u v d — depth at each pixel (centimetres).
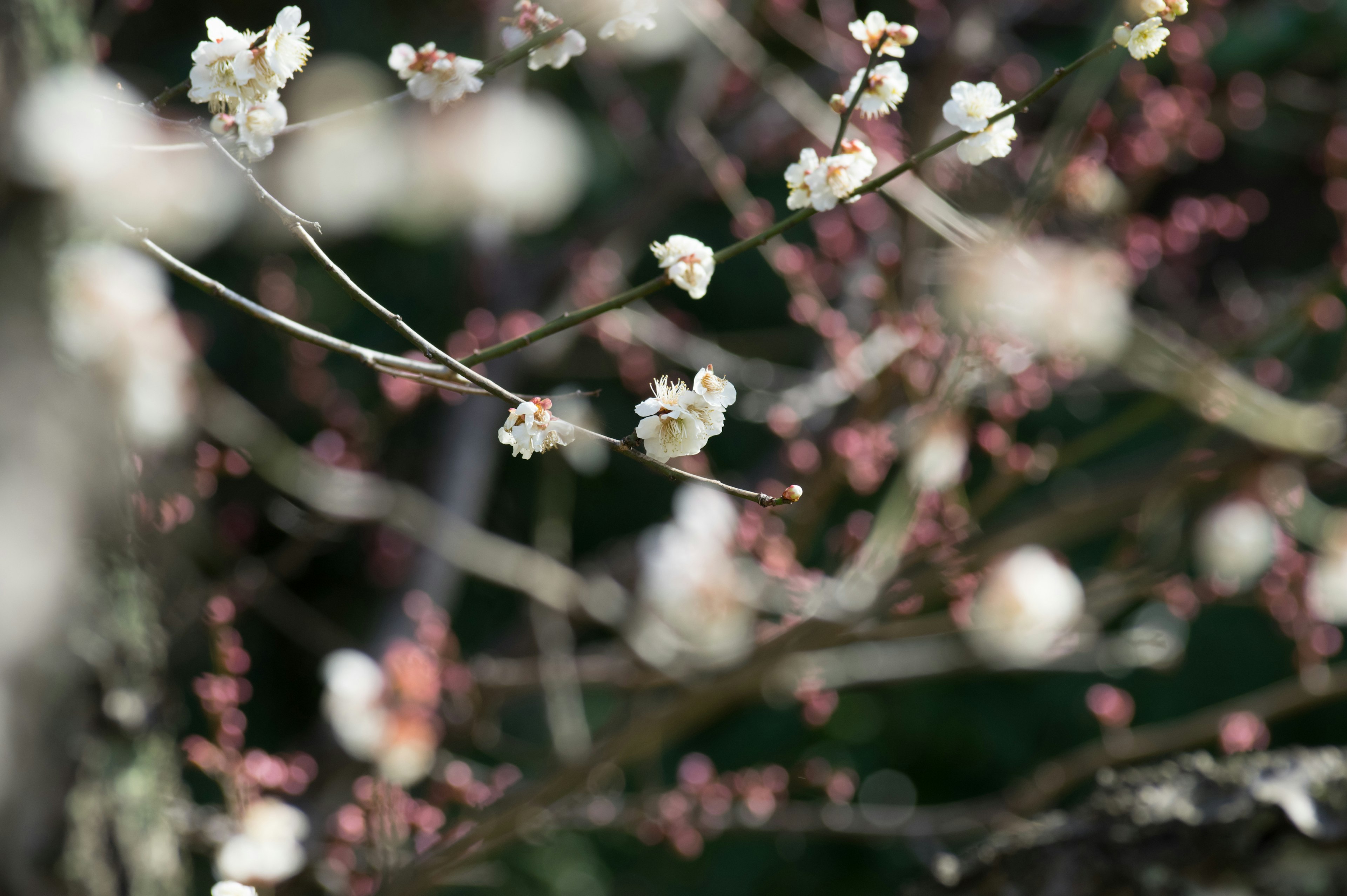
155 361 149
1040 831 162
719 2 220
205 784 269
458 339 228
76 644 140
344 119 140
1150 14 138
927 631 188
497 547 227
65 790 139
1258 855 157
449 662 203
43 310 138
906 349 188
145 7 223
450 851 169
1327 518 204
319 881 173
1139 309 265
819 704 208
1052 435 328
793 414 204
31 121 136
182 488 174
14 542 136
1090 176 197
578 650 319
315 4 315
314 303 330
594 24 151
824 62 253
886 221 246
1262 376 233
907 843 208
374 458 228
